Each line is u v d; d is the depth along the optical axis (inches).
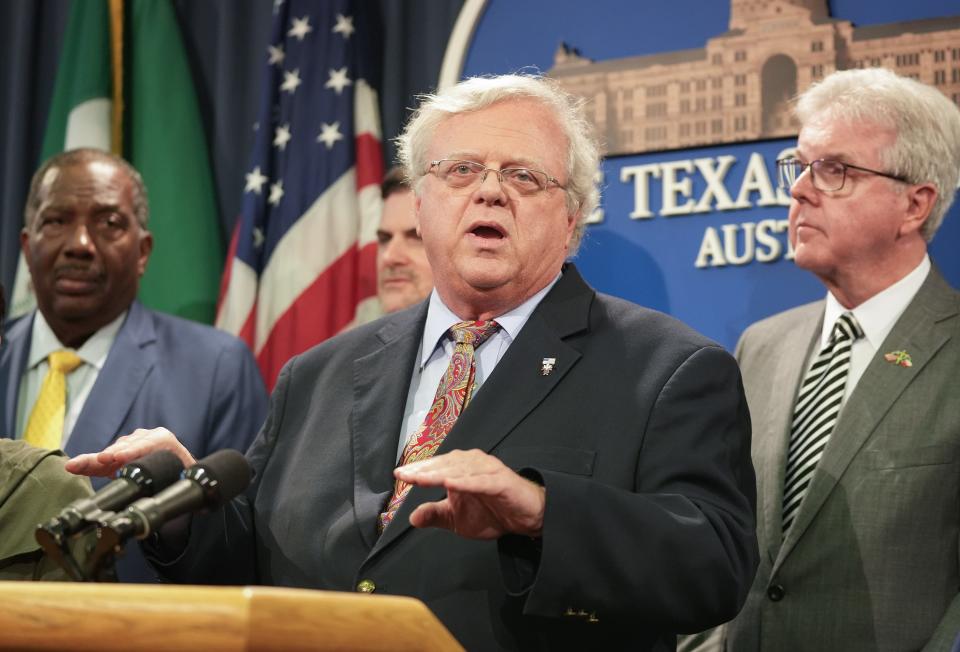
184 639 41.1
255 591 41.4
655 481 72.9
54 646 41.9
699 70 138.9
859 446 98.6
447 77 151.8
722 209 135.9
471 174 83.4
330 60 156.2
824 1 134.7
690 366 76.7
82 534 53.7
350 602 43.4
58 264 130.1
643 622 68.4
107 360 129.0
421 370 84.9
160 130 164.1
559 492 65.6
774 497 102.4
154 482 57.6
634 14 143.6
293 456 85.1
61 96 167.2
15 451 89.8
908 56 130.7
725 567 68.7
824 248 105.0
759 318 133.3
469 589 72.5
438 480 60.3
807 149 107.2
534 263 82.7
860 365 104.6
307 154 154.0
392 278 144.6
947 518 95.3
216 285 159.9
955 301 104.1
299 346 148.5
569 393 77.2
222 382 129.2
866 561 95.4
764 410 108.2
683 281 136.9
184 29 171.2
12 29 178.4
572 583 65.1
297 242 151.3
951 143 106.2
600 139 140.7
